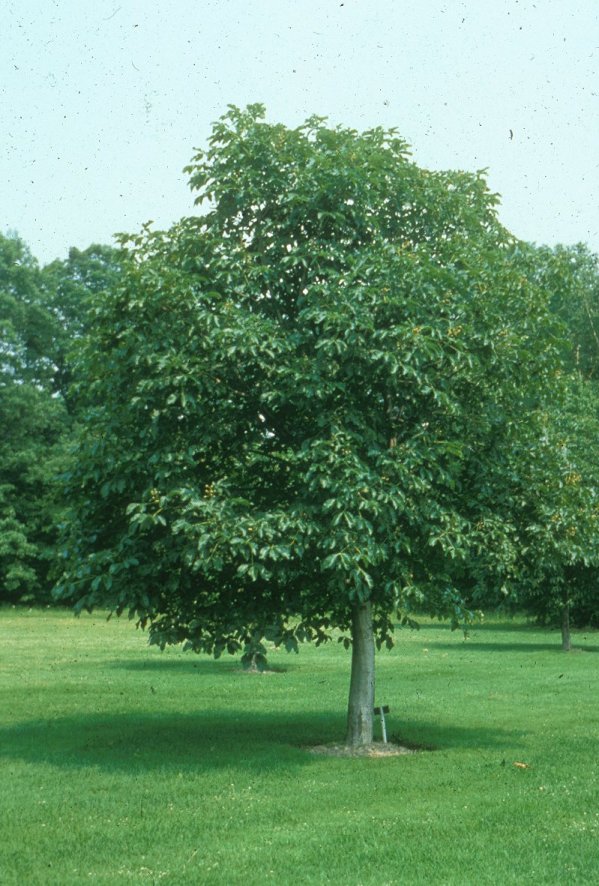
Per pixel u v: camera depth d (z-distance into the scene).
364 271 11.90
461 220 13.30
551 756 12.20
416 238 13.27
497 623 44.25
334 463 11.04
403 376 11.63
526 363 12.47
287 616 12.50
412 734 13.98
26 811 9.55
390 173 12.94
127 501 12.27
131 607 11.45
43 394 56.84
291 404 11.97
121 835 8.71
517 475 12.77
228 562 11.09
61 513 12.54
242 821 9.17
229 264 12.30
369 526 10.70
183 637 12.20
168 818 9.28
